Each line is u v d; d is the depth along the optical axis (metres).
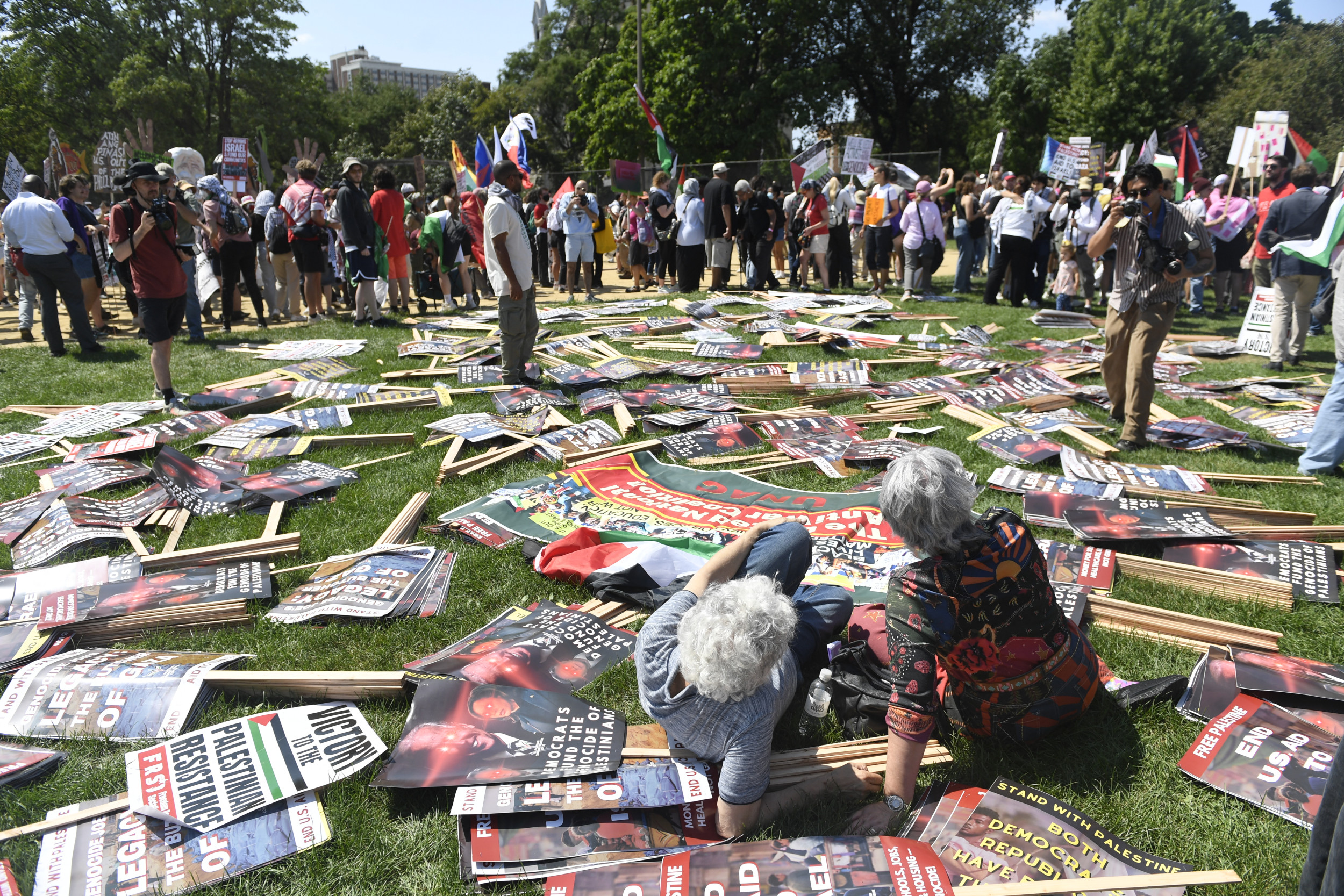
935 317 11.21
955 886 2.23
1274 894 2.27
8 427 6.50
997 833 2.40
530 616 3.61
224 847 2.44
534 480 5.23
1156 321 5.66
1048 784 2.68
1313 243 5.24
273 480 5.18
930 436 6.11
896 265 15.00
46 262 8.68
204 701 3.13
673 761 2.66
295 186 11.16
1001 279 12.31
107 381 7.88
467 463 5.46
